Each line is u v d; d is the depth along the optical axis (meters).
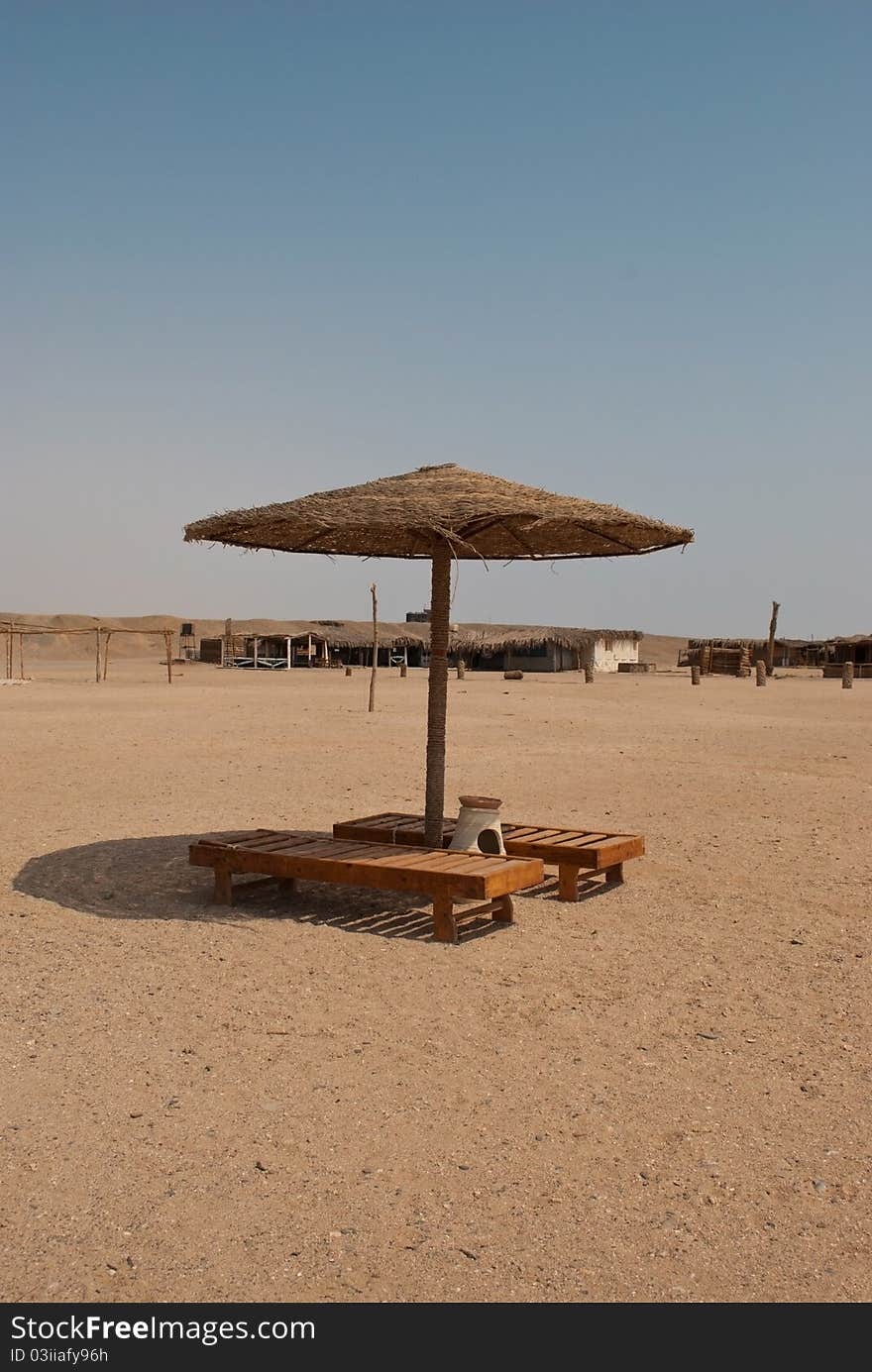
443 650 9.19
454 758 18.42
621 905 8.48
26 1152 4.47
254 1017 6.00
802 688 50.06
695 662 85.25
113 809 12.88
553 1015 6.07
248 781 15.41
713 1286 3.66
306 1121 4.76
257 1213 4.04
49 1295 3.59
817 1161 4.46
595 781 15.58
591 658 79.81
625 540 9.78
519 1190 4.21
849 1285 3.67
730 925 7.88
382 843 9.49
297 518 7.85
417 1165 4.39
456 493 8.07
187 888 9.09
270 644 85.94
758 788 14.85
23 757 18.05
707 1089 5.14
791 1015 6.09
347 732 23.22
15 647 131.50
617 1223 4.00
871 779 15.89
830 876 9.41
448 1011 6.12
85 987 6.49
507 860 8.09
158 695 39.03
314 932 7.76
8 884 9.05
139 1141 4.57
